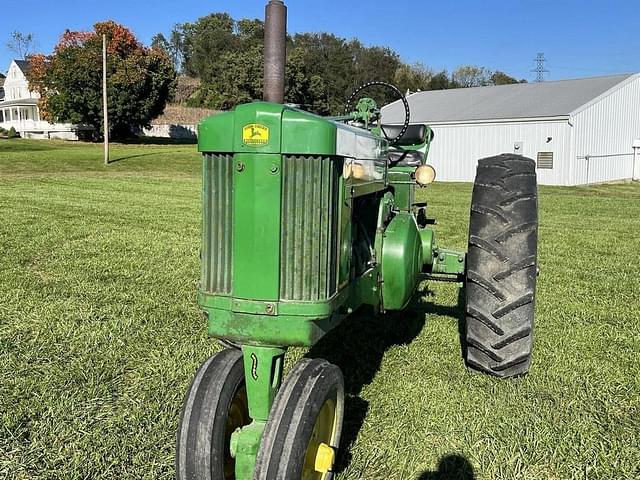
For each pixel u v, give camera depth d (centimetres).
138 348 407
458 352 405
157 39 9531
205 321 466
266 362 228
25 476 260
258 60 4772
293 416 215
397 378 362
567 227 1083
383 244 325
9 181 1866
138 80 3975
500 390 343
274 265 220
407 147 448
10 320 459
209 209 226
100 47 3878
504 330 330
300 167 218
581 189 2186
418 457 279
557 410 321
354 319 474
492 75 7300
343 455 280
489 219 332
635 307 518
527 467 270
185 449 222
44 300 517
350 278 270
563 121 2323
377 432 301
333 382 234
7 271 621
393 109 2988
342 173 240
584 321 477
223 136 219
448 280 412
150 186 1805
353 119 360
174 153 3203
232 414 246
